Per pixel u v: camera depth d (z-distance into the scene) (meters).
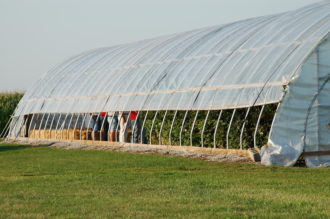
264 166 33.06
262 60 39.78
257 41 42.94
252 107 39.34
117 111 50.72
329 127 35.62
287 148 34.72
